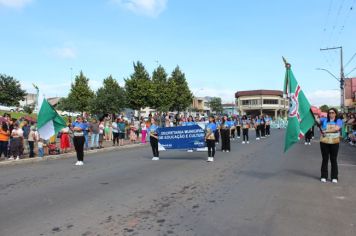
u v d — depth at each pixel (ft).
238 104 396.98
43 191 29.30
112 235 18.40
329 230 18.97
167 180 33.86
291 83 34.32
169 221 20.72
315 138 99.45
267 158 50.98
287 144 34.45
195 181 33.22
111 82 191.42
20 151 52.65
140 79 183.01
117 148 73.36
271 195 27.02
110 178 35.22
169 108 212.84
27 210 23.38
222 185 31.14
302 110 34.09
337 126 31.78
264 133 104.73
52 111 52.34
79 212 22.76
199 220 20.84
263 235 18.22
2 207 24.25
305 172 37.96
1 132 51.44
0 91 203.92
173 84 213.46
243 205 24.13
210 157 48.55
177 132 57.00
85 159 53.57
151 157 55.06
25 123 62.23
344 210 22.81
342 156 53.36
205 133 53.11
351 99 187.73
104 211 22.95
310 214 21.91
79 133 46.75
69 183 32.78
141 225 20.01
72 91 206.49
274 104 380.58
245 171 38.93
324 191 28.37
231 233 18.53
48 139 56.13
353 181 32.60
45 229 19.47
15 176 37.52
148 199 26.14
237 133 107.14
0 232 19.10
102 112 171.12
